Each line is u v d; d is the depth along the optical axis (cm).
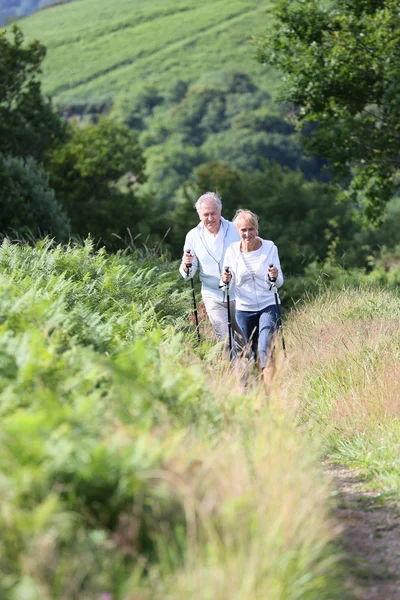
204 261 2161
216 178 14275
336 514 1241
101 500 873
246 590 787
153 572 817
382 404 1817
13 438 869
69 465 862
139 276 2445
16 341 1176
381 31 5225
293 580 864
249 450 1130
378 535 1166
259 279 2033
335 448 1675
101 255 2522
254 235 2031
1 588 760
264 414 1328
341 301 2847
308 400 1928
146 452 923
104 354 1380
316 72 5347
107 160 10594
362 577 1020
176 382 1230
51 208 6131
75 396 1082
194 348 1925
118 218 10419
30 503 836
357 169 5700
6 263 2289
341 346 2264
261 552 860
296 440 1285
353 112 5606
